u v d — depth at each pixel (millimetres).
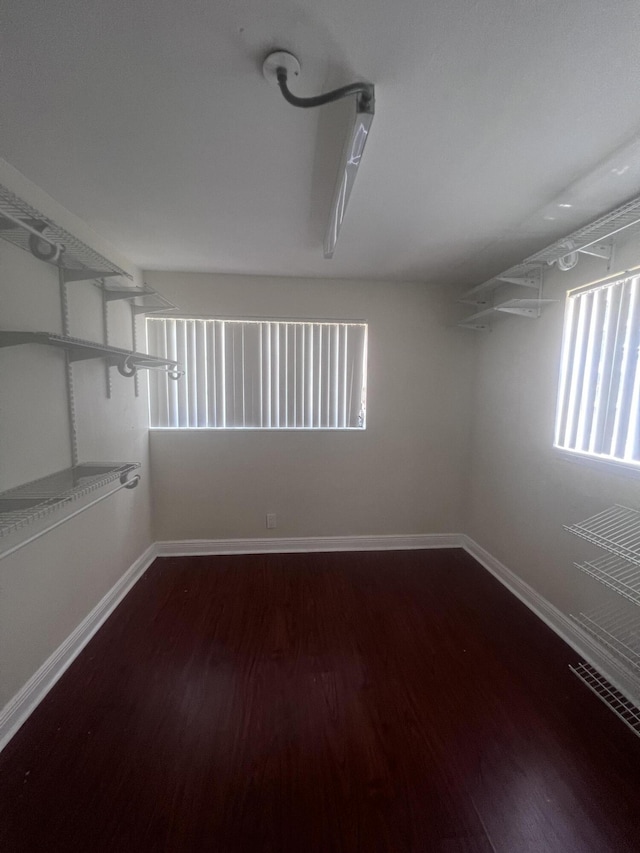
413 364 3002
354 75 981
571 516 2012
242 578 2635
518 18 825
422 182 1500
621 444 1734
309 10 811
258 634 2047
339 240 2109
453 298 2957
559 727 1504
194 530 2982
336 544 3092
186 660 1846
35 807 1201
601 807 1220
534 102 1062
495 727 1501
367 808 1210
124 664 1816
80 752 1378
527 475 2377
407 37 875
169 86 1022
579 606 1952
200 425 2928
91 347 1583
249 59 937
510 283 2473
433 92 1030
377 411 3016
